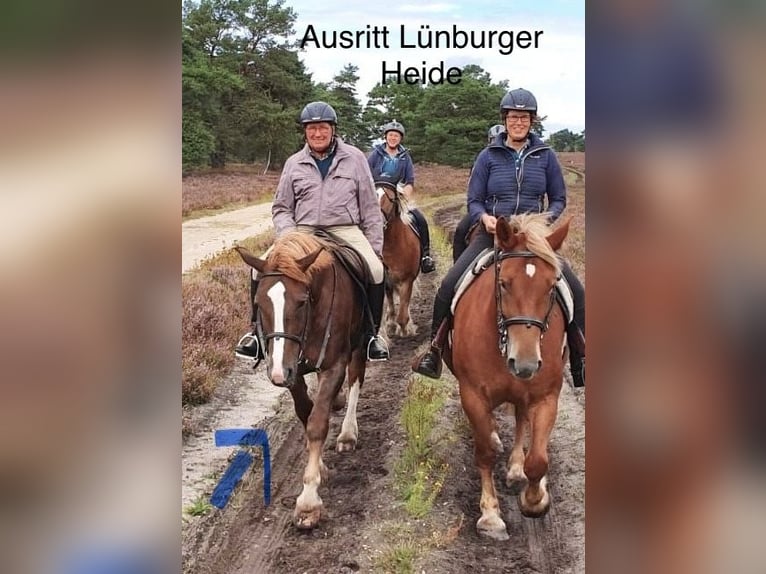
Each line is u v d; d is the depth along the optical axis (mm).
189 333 6391
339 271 4520
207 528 4223
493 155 4691
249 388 6285
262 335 4062
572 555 4035
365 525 4305
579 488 4680
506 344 3734
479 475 4930
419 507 4336
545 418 4012
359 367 5293
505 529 4227
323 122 4828
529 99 4570
